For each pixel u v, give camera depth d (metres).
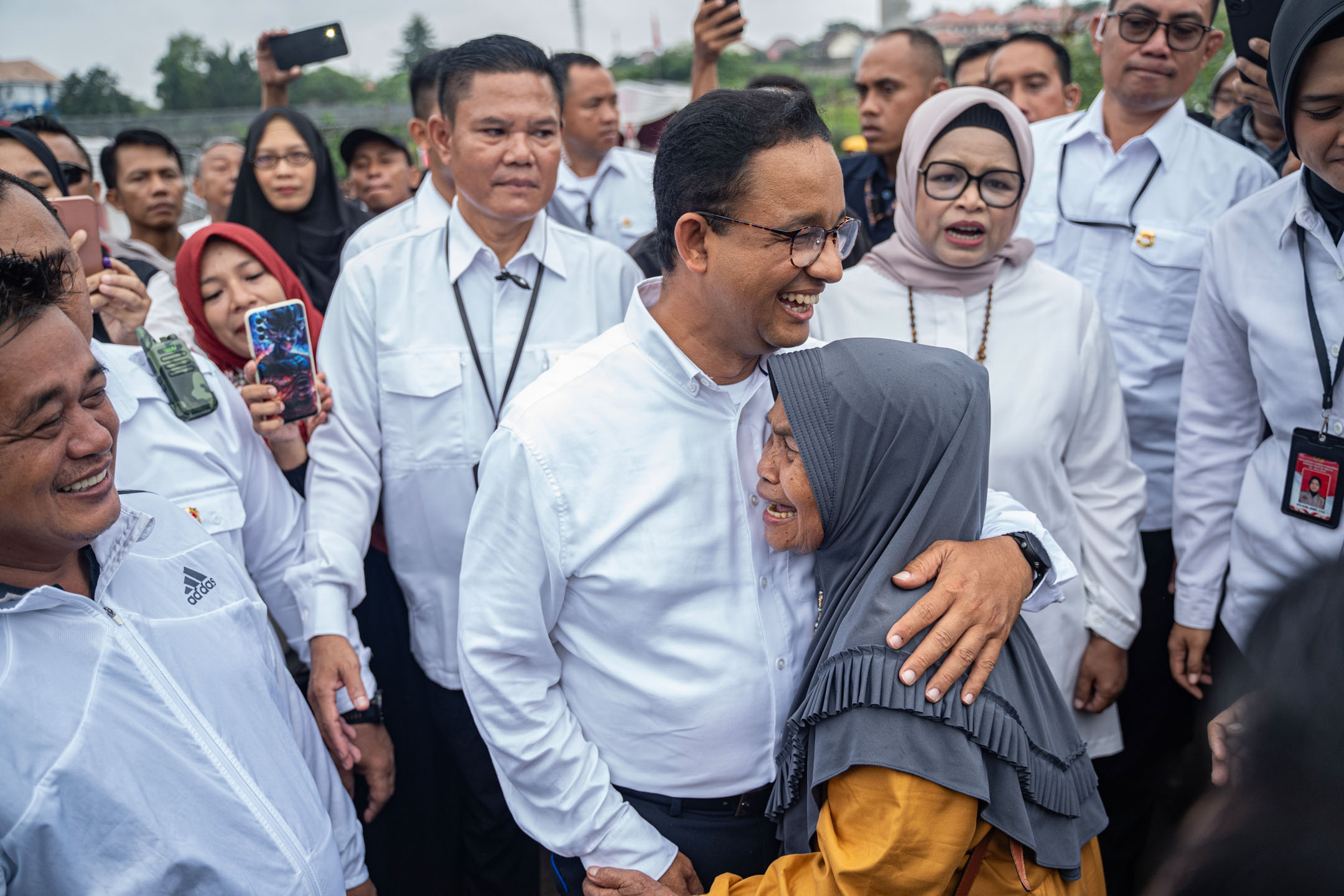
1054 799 1.36
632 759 1.62
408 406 2.30
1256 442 2.33
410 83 3.42
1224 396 2.33
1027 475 2.15
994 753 1.31
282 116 3.91
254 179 3.93
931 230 2.18
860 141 7.09
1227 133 3.57
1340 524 2.04
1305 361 2.06
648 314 1.54
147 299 2.42
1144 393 2.85
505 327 2.34
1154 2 2.70
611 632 1.57
